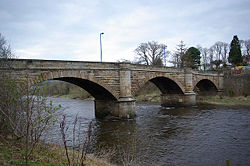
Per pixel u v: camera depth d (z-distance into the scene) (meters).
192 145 19.12
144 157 16.12
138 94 70.62
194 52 78.50
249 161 15.44
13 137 11.69
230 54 86.38
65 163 9.79
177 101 45.84
